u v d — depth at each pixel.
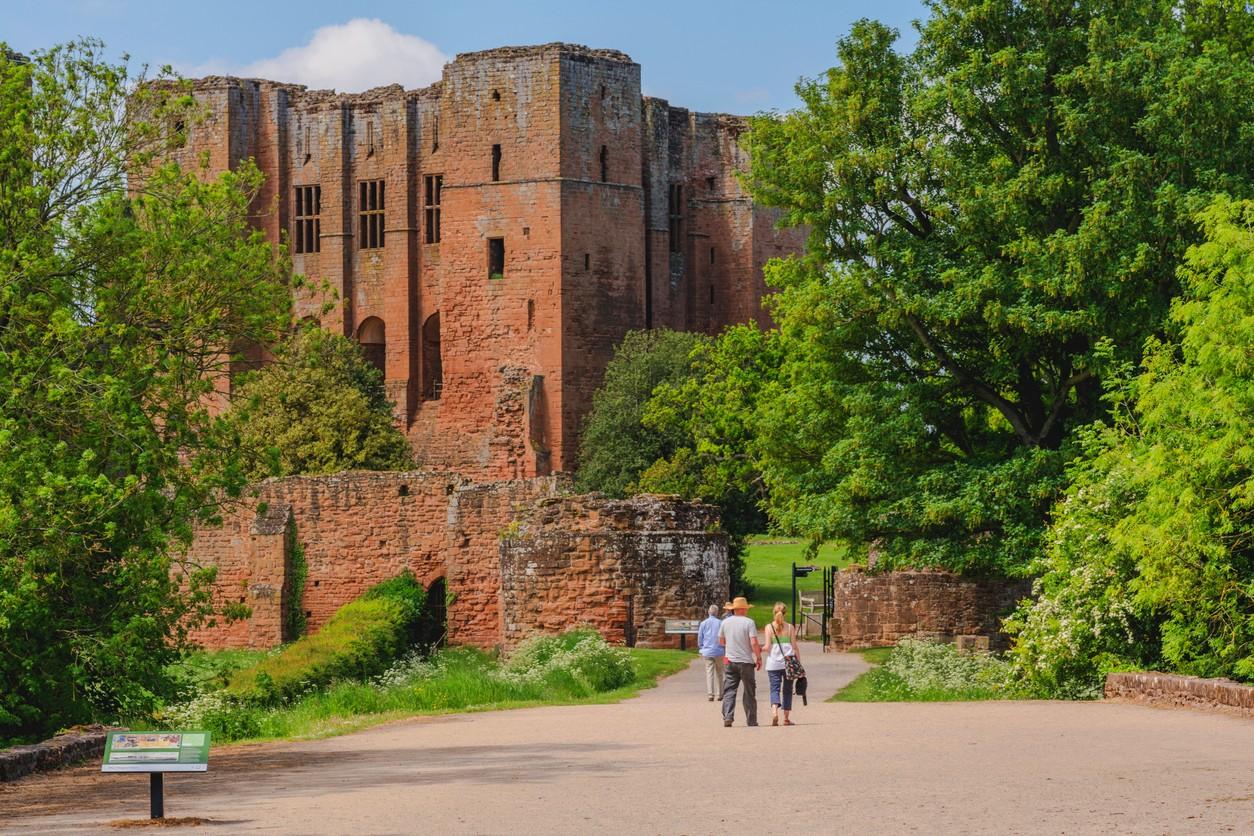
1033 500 46.16
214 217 37.81
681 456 97.88
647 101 145.12
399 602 66.00
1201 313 34.50
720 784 19.56
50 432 33.22
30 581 29.06
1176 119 45.72
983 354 49.56
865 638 59.56
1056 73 48.75
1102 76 46.41
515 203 135.38
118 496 30.62
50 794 20.61
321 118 148.75
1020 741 23.92
